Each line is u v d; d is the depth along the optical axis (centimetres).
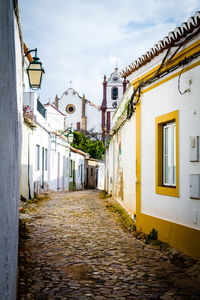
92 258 610
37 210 1188
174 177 707
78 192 2394
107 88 5503
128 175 1095
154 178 768
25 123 1334
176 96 674
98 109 5456
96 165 3966
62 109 5469
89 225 934
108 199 1662
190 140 614
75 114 5434
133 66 834
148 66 784
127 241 749
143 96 830
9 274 299
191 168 617
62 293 444
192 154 606
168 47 668
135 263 583
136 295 440
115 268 554
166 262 590
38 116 1633
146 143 813
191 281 493
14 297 359
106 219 1048
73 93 5462
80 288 463
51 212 1164
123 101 1258
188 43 620
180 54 650
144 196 819
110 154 1917
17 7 405
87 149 4141
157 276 516
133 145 1002
